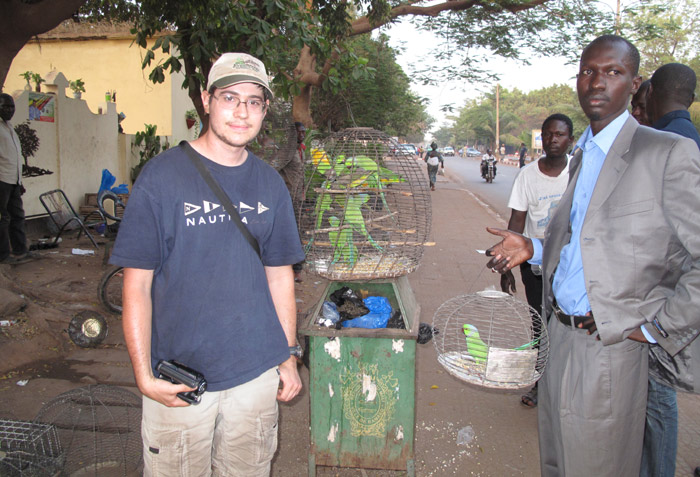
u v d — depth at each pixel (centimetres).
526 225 343
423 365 407
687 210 165
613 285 176
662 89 274
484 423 326
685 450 295
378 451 244
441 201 1507
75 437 284
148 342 168
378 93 1605
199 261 171
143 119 1270
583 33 1158
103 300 470
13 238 632
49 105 817
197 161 173
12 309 425
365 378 237
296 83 567
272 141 555
